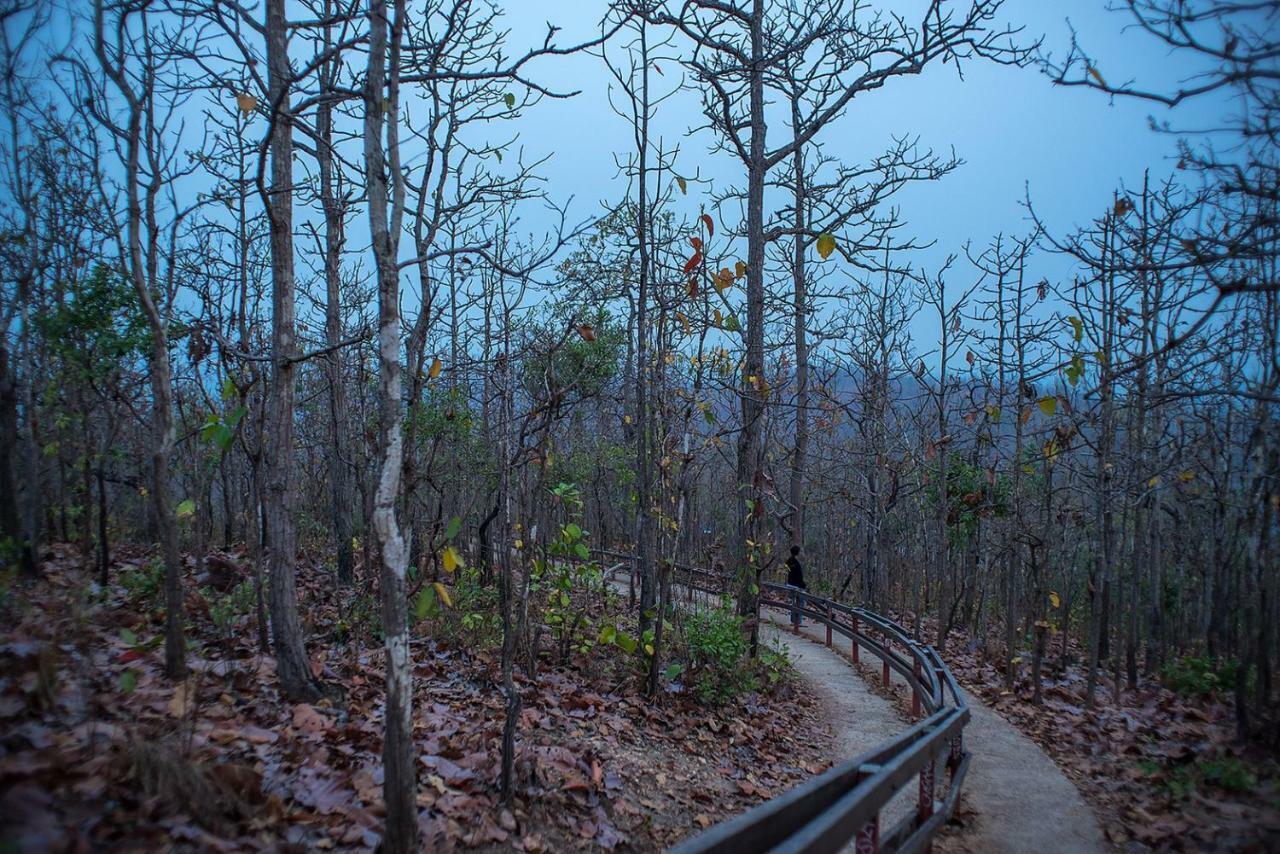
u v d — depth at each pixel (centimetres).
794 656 1512
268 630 932
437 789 574
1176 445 1302
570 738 795
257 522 849
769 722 1051
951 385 1725
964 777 755
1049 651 1686
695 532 2152
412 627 1089
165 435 656
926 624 2100
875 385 2059
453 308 1281
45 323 969
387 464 462
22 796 345
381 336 470
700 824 682
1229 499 1312
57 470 1525
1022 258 1464
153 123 689
